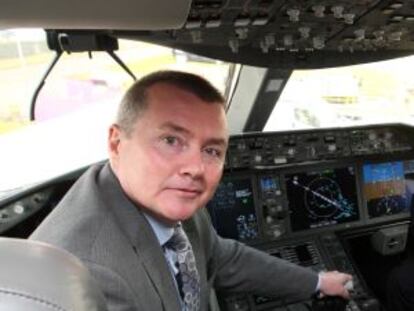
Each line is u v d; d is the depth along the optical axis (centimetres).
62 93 177
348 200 268
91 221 97
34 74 149
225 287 166
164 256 109
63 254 51
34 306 43
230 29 124
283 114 280
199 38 136
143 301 96
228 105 261
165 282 105
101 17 67
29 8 60
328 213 262
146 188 100
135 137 99
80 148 215
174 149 98
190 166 98
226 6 98
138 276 97
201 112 98
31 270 46
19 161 201
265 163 252
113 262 93
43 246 51
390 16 121
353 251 288
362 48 172
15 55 145
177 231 122
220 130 101
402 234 270
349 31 139
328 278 170
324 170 264
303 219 257
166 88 98
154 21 71
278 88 248
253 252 168
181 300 119
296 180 258
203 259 138
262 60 165
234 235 245
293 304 212
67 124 203
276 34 138
